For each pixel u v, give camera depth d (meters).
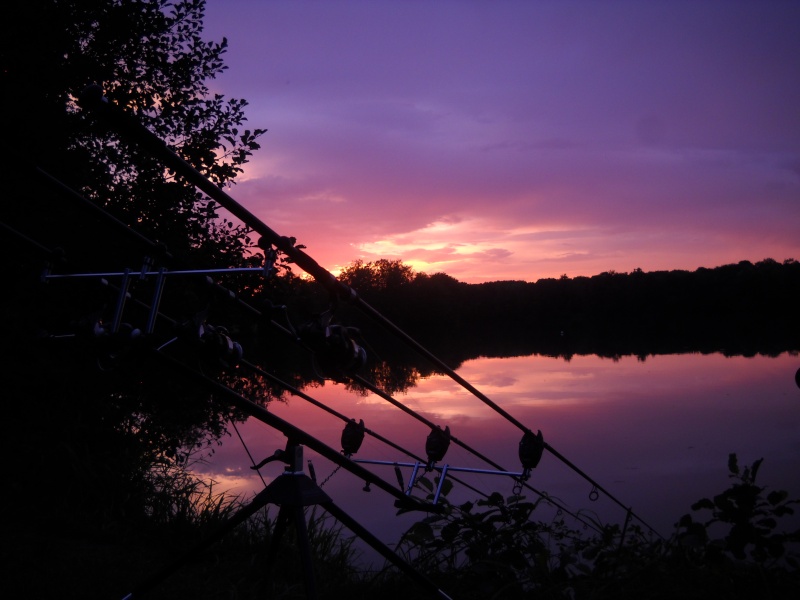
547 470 8.52
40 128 5.43
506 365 25.67
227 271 1.71
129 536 4.15
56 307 5.33
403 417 12.32
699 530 3.42
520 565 3.46
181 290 6.20
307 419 11.60
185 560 2.06
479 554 3.54
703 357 28.98
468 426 11.78
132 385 5.86
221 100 6.84
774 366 23.77
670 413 13.46
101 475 4.81
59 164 5.57
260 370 2.75
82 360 4.99
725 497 3.36
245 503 5.39
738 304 74.06
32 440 4.84
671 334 53.66
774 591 3.09
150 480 5.32
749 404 14.56
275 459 2.03
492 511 3.65
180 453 6.71
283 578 3.77
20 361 5.00
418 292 62.41
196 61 6.84
